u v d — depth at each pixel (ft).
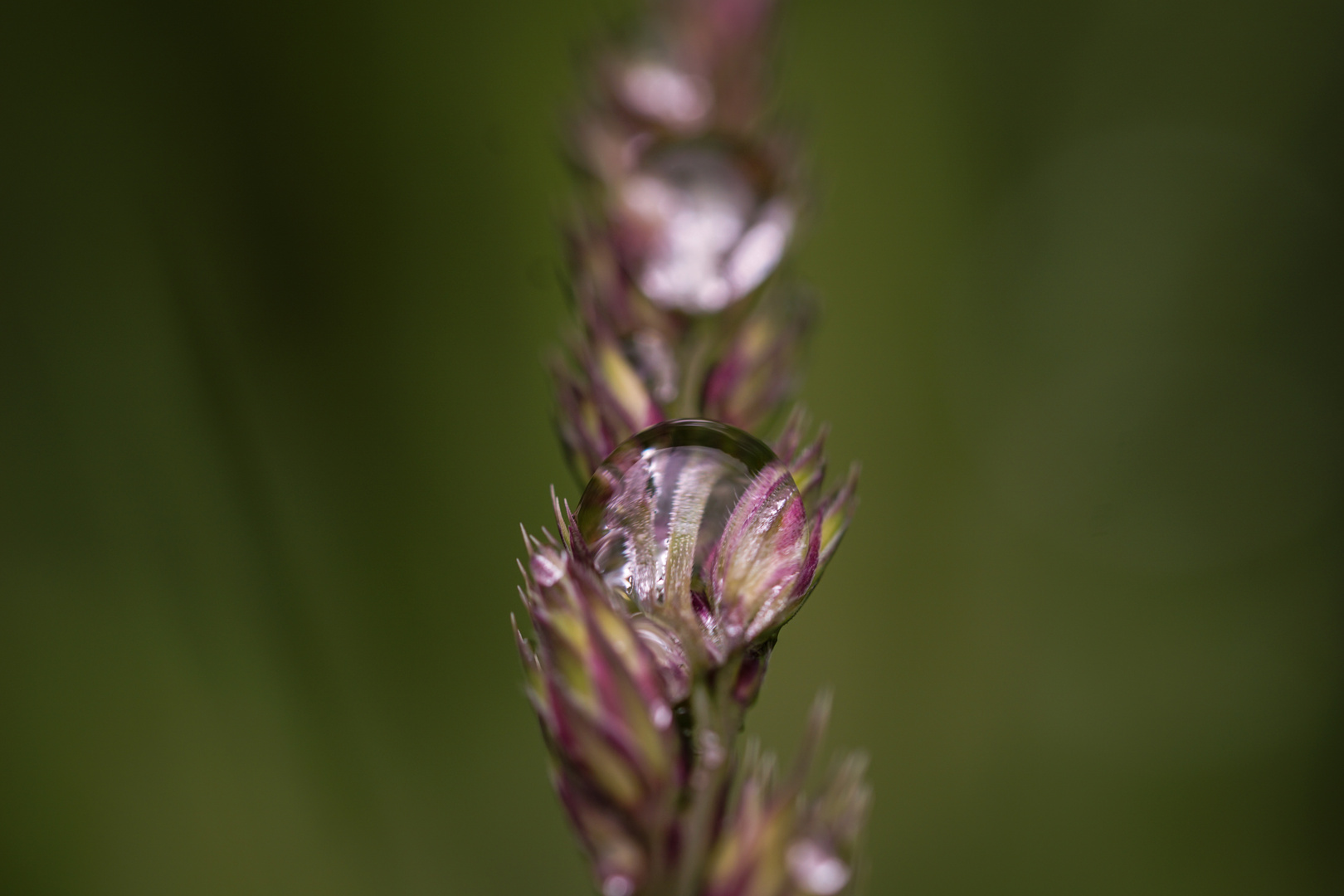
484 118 0.33
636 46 0.24
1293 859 0.31
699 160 0.23
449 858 0.28
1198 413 0.35
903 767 0.31
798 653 0.31
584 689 0.20
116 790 0.26
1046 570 0.34
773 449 0.21
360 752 0.28
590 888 0.28
